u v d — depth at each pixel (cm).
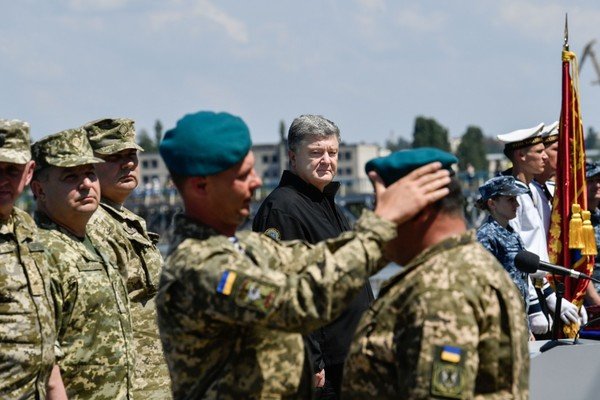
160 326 445
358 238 421
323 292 413
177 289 435
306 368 454
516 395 405
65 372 655
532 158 977
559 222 959
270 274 422
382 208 427
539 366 547
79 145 689
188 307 430
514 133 988
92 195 687
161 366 771
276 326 420
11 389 591
